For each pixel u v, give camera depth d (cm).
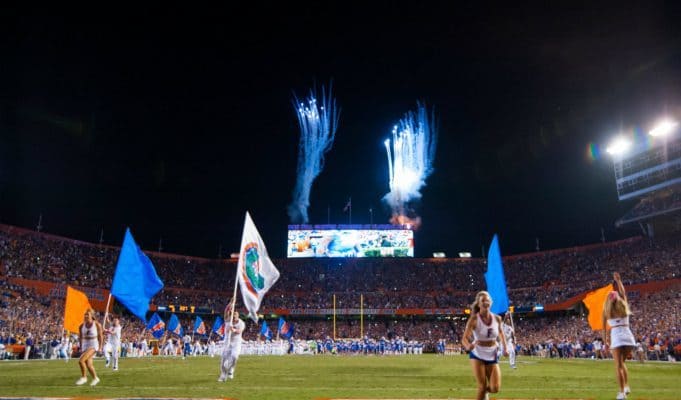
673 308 5003
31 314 4741
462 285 7638
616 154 6862
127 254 1469
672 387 1391
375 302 7219
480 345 799
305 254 7731
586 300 2242
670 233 6394
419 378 1709
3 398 932
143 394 1121
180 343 4741
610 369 2358
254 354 4878
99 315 5959
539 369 2345
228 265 7988
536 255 7769
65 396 1058
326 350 5516
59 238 6562
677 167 6059
